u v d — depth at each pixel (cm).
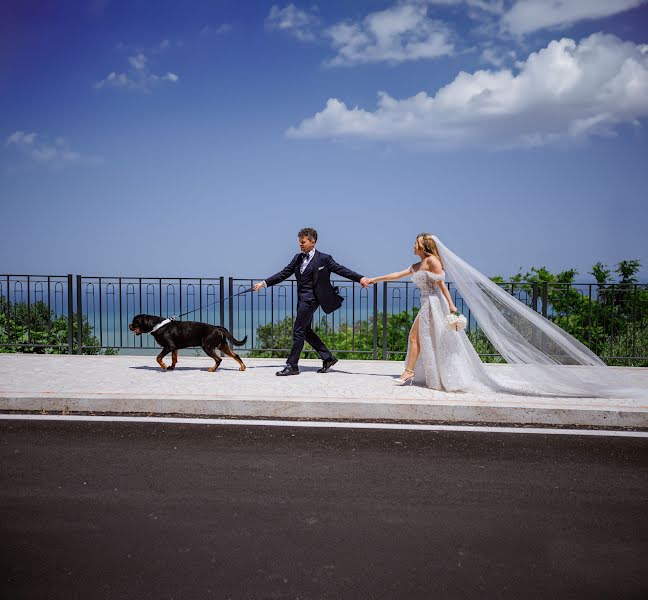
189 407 662
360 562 328
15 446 532
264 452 522
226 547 343
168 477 455
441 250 765
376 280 838
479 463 498
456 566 325
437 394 706
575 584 307
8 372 876
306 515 388
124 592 296
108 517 382
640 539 358
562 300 1262
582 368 715
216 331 896
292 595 295
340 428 605
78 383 773
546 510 400
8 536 354
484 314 741
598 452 531
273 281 897
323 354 906
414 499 417
